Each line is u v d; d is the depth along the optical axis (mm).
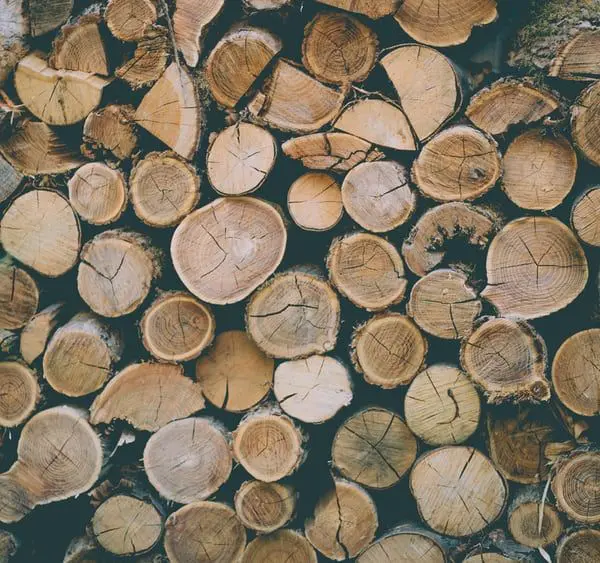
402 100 1194
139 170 1256
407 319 1224
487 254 1204
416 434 1246
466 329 1205
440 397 1235
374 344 1229
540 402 1199
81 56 1291
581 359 1215
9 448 1366
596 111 1161
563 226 1190
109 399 1288
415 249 1203
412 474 1253
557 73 1190
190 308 1262
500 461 1252
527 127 1187
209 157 1240
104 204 1279
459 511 1248
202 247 1247
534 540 1242
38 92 1299
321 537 1273
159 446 1287
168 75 1247
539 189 1192
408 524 1288
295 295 1237
